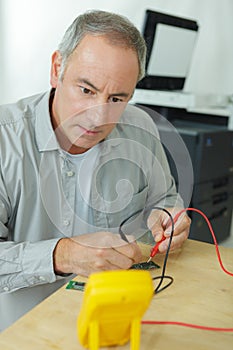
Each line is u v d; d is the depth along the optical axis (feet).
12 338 1.99
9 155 3.07
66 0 9.84
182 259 2.94
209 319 2.26
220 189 7.39
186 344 2.05
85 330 1.82
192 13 8.81
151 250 2.96
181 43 7.20
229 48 8.64
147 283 1.67
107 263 2.60
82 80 2.64
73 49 2.70
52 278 2.74
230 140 7.27
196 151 6.59
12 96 11.10
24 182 3.09
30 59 10.64
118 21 2.72
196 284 2.62
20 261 2.72
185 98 6.75
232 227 8.24
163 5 9.01
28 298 3.23
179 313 2.30
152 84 7.18
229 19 8.48
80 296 2.38
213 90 8.99
